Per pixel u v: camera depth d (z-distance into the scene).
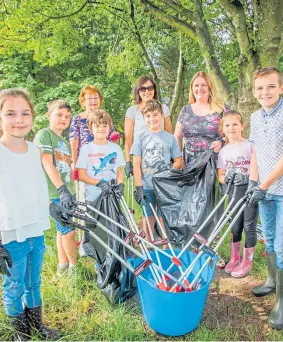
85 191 3.19
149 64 8.88
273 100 2.37
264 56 4.48
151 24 8.62
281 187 2.41
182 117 3.50
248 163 3.12
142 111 3.25
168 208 3.05
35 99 11.97
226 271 3.24
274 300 2.78
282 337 2.36
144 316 2.46
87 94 3.55
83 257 3.41
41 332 2.34
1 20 5.98
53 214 2.28
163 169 3.15
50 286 2.90
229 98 4.95
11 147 2.06
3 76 12.59
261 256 3.45
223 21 6.21
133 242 2.85
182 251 2.61
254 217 3.04
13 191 2.01
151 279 2.62
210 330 2.46
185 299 2.20
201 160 3.05
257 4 4.56
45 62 8.54
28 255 2.25
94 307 2.69
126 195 5.16
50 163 2.74
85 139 3.45
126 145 3.68
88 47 13.04
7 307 2.22
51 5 6.05
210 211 2.94
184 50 8.54
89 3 6.79
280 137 2.38
